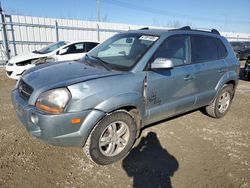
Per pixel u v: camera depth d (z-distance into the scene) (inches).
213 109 175.6
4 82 295.6
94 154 108.5
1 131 144.4
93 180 103.8
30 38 509.7
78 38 581.9
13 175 103.4
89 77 105.2
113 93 104.9
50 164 113.1
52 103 95.2
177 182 105.3
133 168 114.1
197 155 127.9
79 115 97.3
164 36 131.9
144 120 124.3
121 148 118.6
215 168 116.6
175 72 132.3
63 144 99.6
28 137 138.1
